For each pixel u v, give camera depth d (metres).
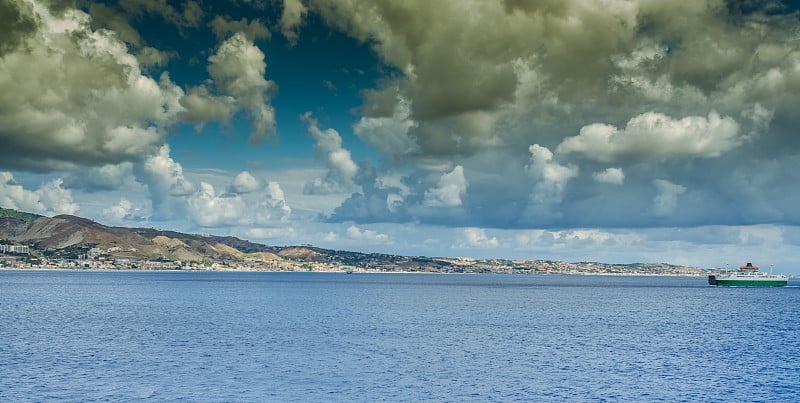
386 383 63.34
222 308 157.50
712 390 61.31
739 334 105.62
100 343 88.50
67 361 73.94
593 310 161.62
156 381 63.38
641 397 58.53
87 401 55.50
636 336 101.69
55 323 116.12
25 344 87.31
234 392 59.19
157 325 113.06
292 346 86.25
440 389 61.03
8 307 156.75
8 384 61.56
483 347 87.19
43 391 58.84
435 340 94.12
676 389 61.66
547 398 58.00
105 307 158.88
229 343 88.88
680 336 102.06
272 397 57.62
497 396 58.66
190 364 72.31
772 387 62.66
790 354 82.81
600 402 56.75
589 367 72.62
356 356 78.38
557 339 96.88
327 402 56.12
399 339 94.81
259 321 122.00
